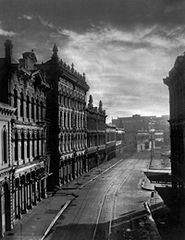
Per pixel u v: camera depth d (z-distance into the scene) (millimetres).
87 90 71375
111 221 32312
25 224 30938
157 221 31406
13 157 31672
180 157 37062
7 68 31750
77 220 32781
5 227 29172
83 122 68938
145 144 146750
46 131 46344
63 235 28094
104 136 92625
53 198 43375
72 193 46969
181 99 36000
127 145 140250
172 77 40312
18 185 32875
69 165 57906
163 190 37000
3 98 31672
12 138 31312
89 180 59000
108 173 70000
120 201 41688
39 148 41156
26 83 36344
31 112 38938
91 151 75625
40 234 27844
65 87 55562
